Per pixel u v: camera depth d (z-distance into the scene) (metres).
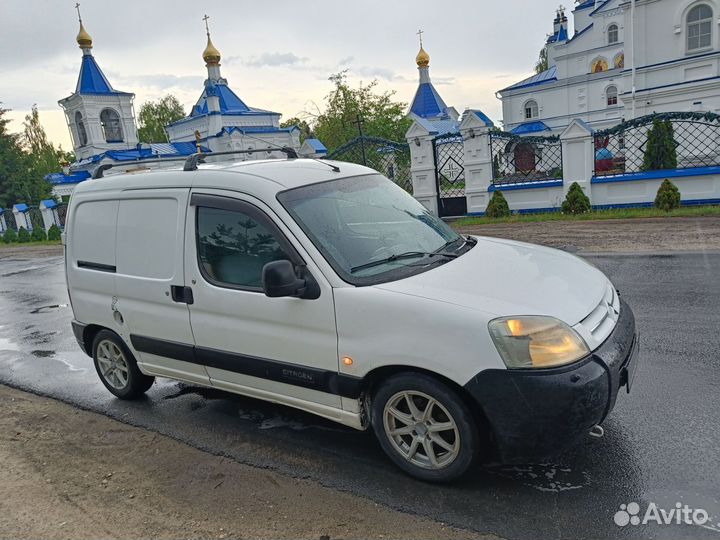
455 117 45.66
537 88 37.66
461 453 2.96
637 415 3.66
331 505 3.02
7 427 4.52
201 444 3.89
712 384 3.98
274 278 3.08
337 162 4.33
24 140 51.62
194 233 3.82
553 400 2.68
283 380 3.51
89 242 4.63
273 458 3.60
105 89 36.12
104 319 4.59
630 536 2.58
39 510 3.25
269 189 3.52
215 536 2.85
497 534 2.67
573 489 2.97
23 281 12.93
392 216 3.89
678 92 20.83
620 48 34.41
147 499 3.27
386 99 36.50
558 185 14.27
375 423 3.26
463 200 15.98
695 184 12.78
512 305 2.89
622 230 11.04
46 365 6.13
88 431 4.30
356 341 3.12
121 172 5.00
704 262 7.72
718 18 19.80
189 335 3.95
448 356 2.83
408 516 2.86
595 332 2.96
